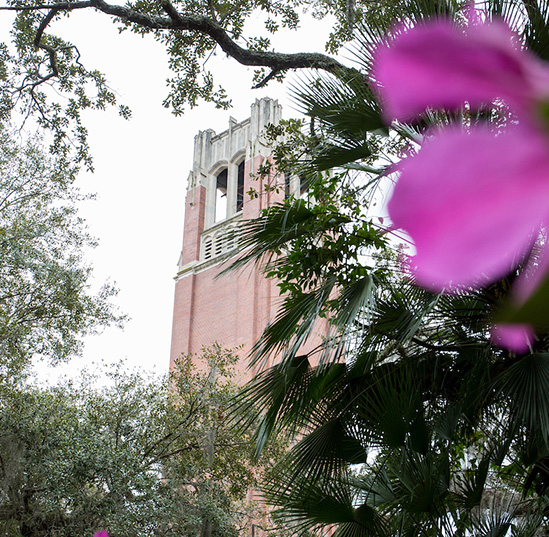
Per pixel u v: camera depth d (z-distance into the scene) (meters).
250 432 14.61
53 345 13.84
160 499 12.10
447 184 0.14
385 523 5.35
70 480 11.59
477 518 5.13
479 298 4.60
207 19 9.05
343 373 5.90
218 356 16.97
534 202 0.14
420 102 0.16
